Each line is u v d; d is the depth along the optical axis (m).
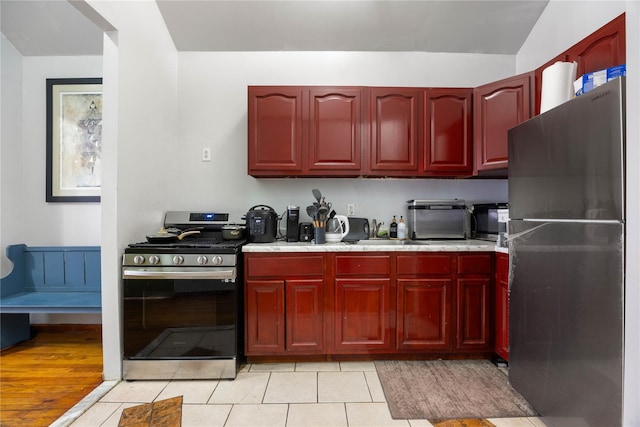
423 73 2.55
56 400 1.61
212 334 1.82
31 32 2.35
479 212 2.42
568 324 1.21
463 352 2.01
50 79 2.50
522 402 1.59
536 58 2.33
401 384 1.76
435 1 2.19
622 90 0.99
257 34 2.41
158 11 2.21
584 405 1.14
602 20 1.80
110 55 1.76
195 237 2.32
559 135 1.24
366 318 1.97
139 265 1.80
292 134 2.19
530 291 1.44
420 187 2.55
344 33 2.41
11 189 2.41
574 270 1.18
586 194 1.12
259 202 2.53
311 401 1.61
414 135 2.22
